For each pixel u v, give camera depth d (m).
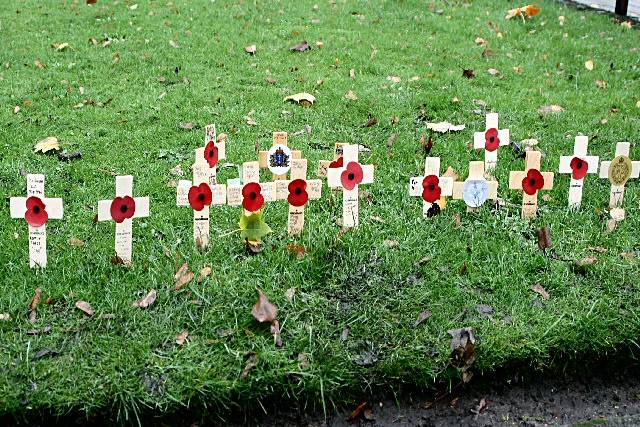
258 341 1.06
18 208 1.14
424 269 1.18
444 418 1.06
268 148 1.47
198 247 1.20
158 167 1.41
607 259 1.21
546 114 1.62
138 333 1.07
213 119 1.57
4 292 1.12
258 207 1.19
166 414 1.02
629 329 1.11
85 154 1.44
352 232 1.23
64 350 1.05
